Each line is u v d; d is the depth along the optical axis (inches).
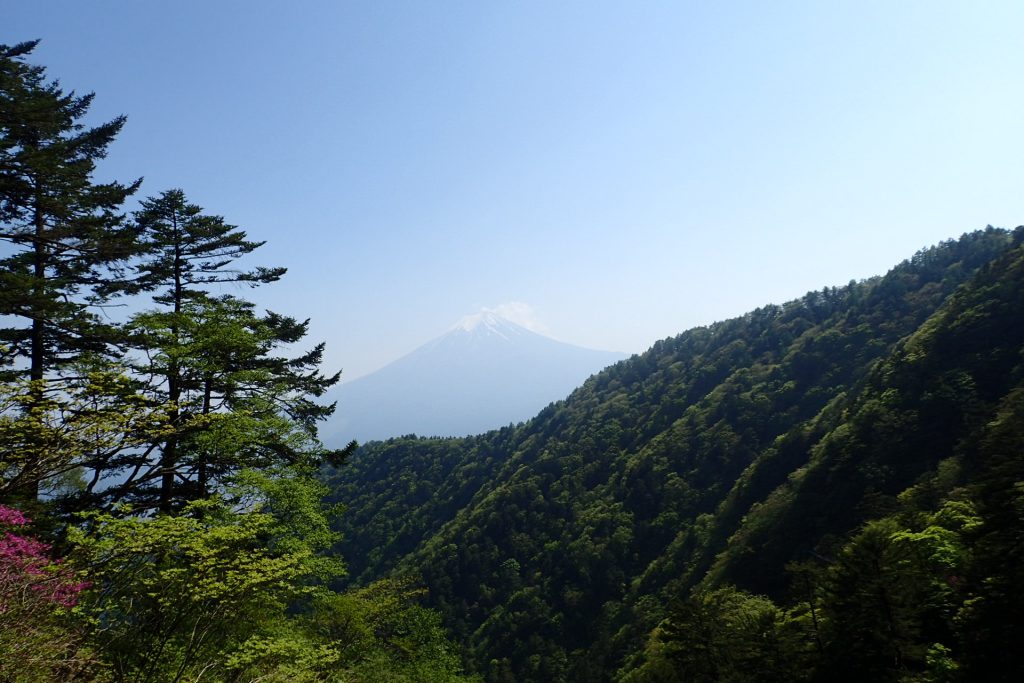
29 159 503.8
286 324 818.2
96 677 259.0
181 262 696.4
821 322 5354.3
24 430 293.1
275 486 522.6
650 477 3988.7
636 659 2047.2
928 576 747.4
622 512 3762.3
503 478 4990.2
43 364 540.4
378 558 4613.7
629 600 2984.7
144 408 344.8
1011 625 589.0
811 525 2069.4
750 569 2118.6
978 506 693.9
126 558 295.6
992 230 4950.8
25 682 225.8
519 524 4030.5
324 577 519.2
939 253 5132.9
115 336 546.6
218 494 470.6
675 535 3415.4
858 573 741.9
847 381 4015.8
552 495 4293.8
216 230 701.9
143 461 489.7
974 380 2149.4
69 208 580.4
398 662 701.9
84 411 326.0
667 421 4874.5
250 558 335.3
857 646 714.8
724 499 3486.7
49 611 261.3
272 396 683.4
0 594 239.3
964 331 2444.6
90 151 650.2
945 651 645.3
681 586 2669.8
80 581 278.5
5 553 261.9
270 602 380.8
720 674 943.7
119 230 642.2
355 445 700.0
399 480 5669.3
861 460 2166.6
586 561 3415.4
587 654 2748.5
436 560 3833.7
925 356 2514.8
